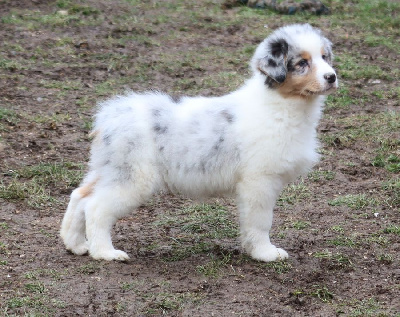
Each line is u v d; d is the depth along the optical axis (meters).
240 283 7.63
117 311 6.95
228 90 14.82
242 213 8.09
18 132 12.29
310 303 7.23
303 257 8.36
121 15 20.11
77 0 21.00
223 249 8.55
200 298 7.23
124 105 8.05
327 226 9.36
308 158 8.06
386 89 15.27
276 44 7.78
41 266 7.93
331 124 13.27
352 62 16.80
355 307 7.17
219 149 7.86
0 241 8.59
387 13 21.42
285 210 9.90
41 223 9.24
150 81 15.36
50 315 6.84
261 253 8.14
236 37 18.78
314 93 7.76
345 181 10.96
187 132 7.86
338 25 20.06
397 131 12.90
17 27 18.23
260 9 21.50
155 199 10.16
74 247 8.25
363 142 12.51
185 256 8.37
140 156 7.79
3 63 15.57
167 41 18.19
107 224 8.01
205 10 21.22
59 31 18.28
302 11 21.14
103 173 7.89
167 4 21.58
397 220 9.57
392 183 10.77
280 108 7.80
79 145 11.98
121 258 8.05
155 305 7.04
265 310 7.04
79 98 14.13
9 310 6.93
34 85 14.66
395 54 17.77
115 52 17.06
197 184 7.99
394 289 7.57
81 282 7.53
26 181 10.53
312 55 7.79
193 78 15.63
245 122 7.84
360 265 8.18
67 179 10.62
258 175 7.87
